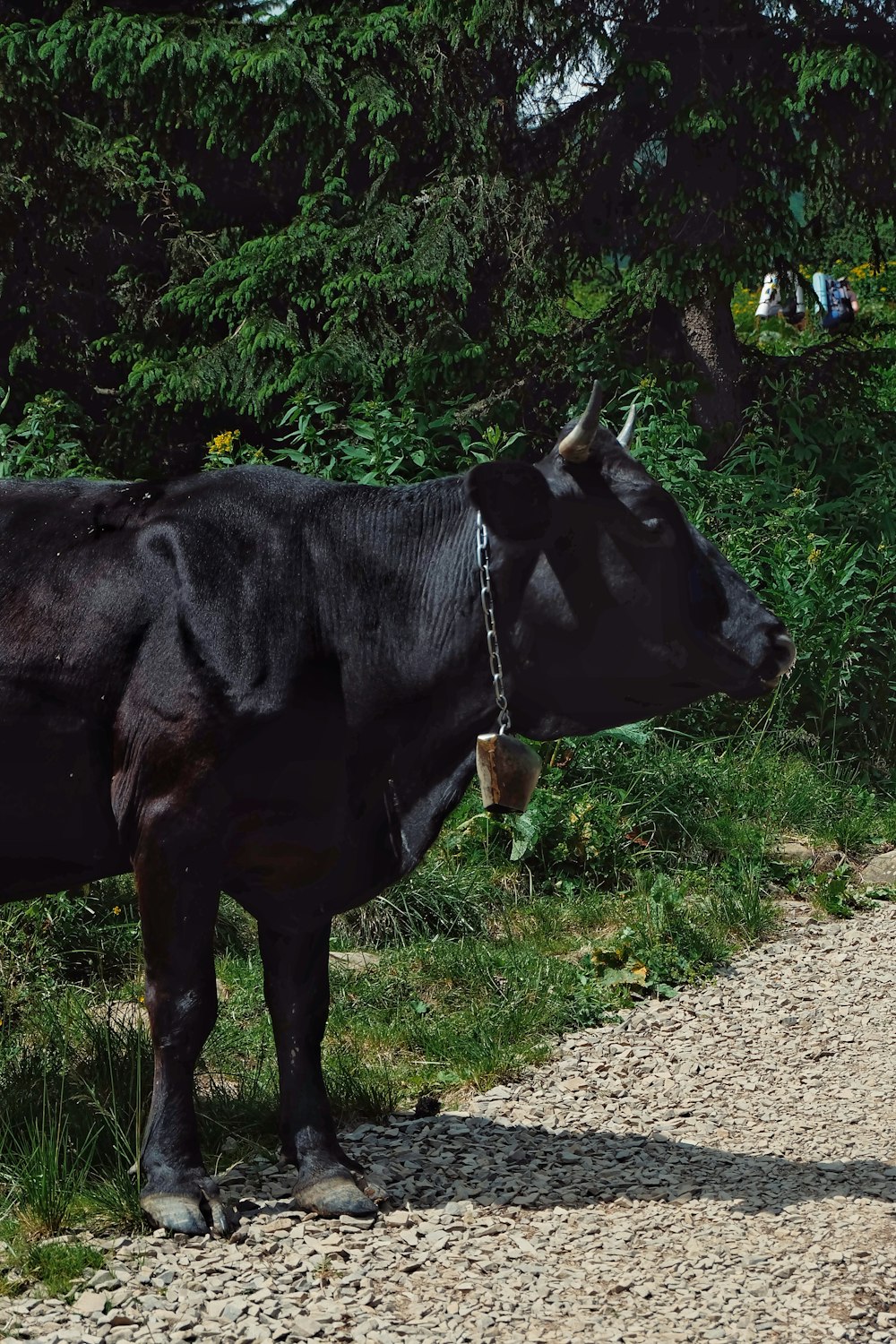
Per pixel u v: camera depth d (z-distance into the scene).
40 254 12.61
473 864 7.99
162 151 12.48
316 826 4.62
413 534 4.79
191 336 12.41
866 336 13.75
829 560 10.15
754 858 8.42
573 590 4.61
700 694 4.74
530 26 11.47
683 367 12.14
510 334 12.08
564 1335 3.95
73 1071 5.50
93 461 12.20
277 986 4.94
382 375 11.45
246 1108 5.37
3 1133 4.98
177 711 4.46
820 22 11.41
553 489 4.61
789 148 11.41
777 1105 5.71
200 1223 4.48
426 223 11.43
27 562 4.70
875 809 9.44
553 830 8.10
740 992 6.98
